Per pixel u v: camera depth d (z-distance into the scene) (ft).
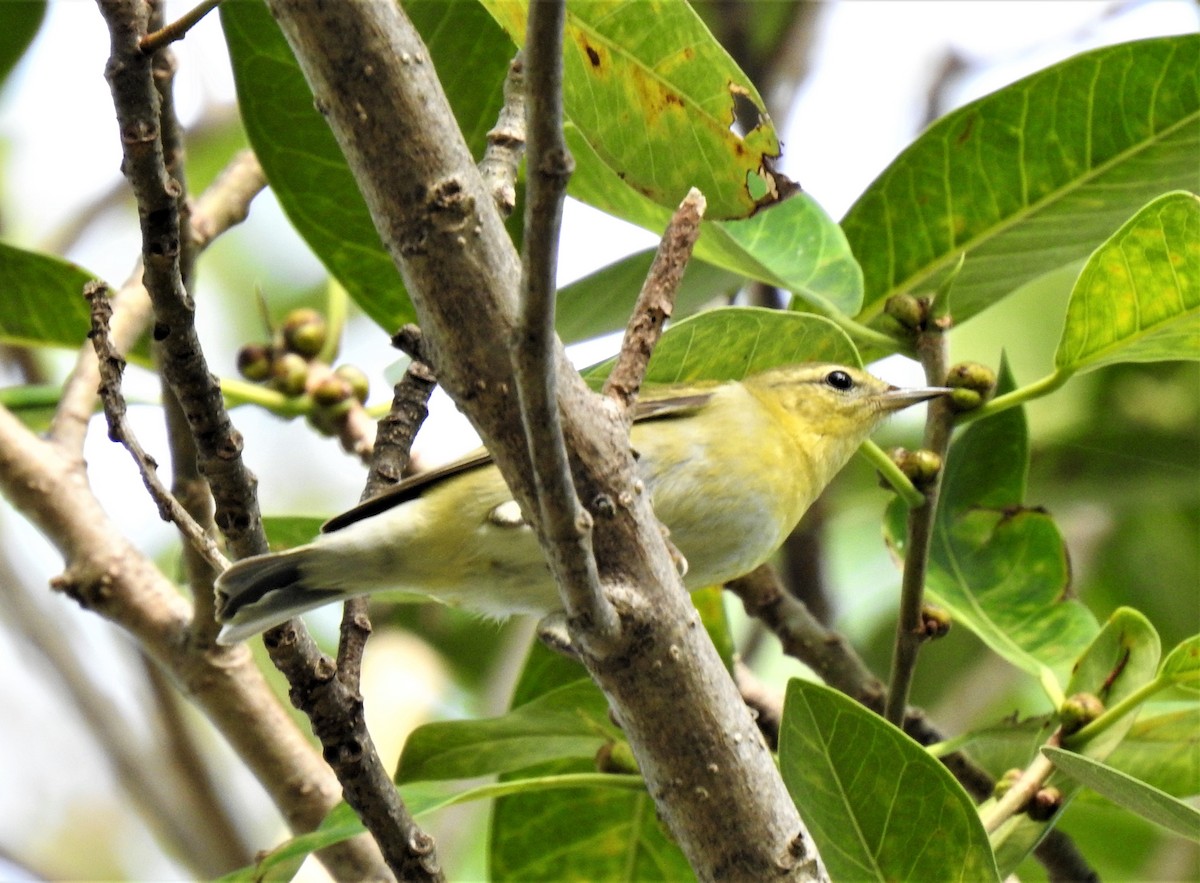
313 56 17.33
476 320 17.99
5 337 37.24
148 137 18.30
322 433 36.11
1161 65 29.68
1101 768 22.30
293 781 31.89
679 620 19.10
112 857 52.60
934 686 48.91
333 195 33.17
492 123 31.12
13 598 45.19
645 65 20.57
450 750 30.25
